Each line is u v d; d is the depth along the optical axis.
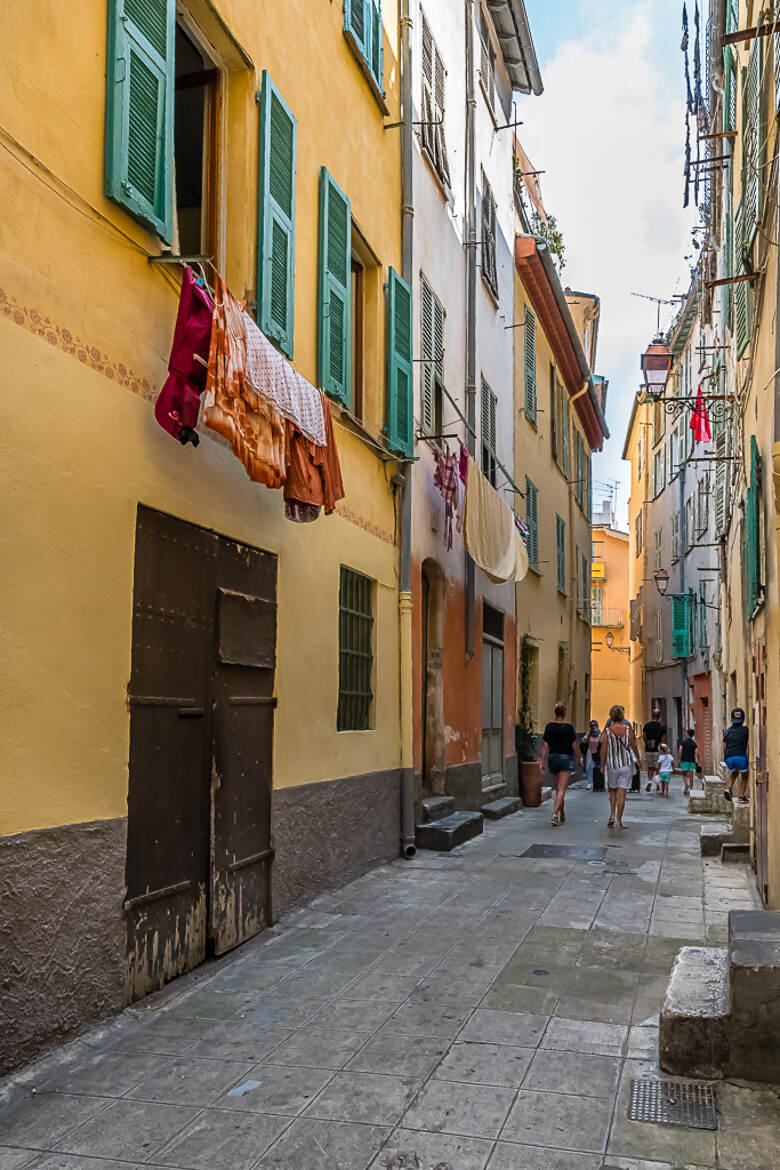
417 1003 5.48
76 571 4.84
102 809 5.01
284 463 6.50
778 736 6.33
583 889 8.69
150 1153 3.73
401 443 10.59
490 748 15.88
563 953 6.53
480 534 12.89
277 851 7.30
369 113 10.06
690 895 8.45
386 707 10.26
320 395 7.31
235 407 5.71
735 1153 3.73
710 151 14.06
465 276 14.59
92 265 5.03
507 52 18.52
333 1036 4.95
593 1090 4.29
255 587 7.04
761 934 4.76
